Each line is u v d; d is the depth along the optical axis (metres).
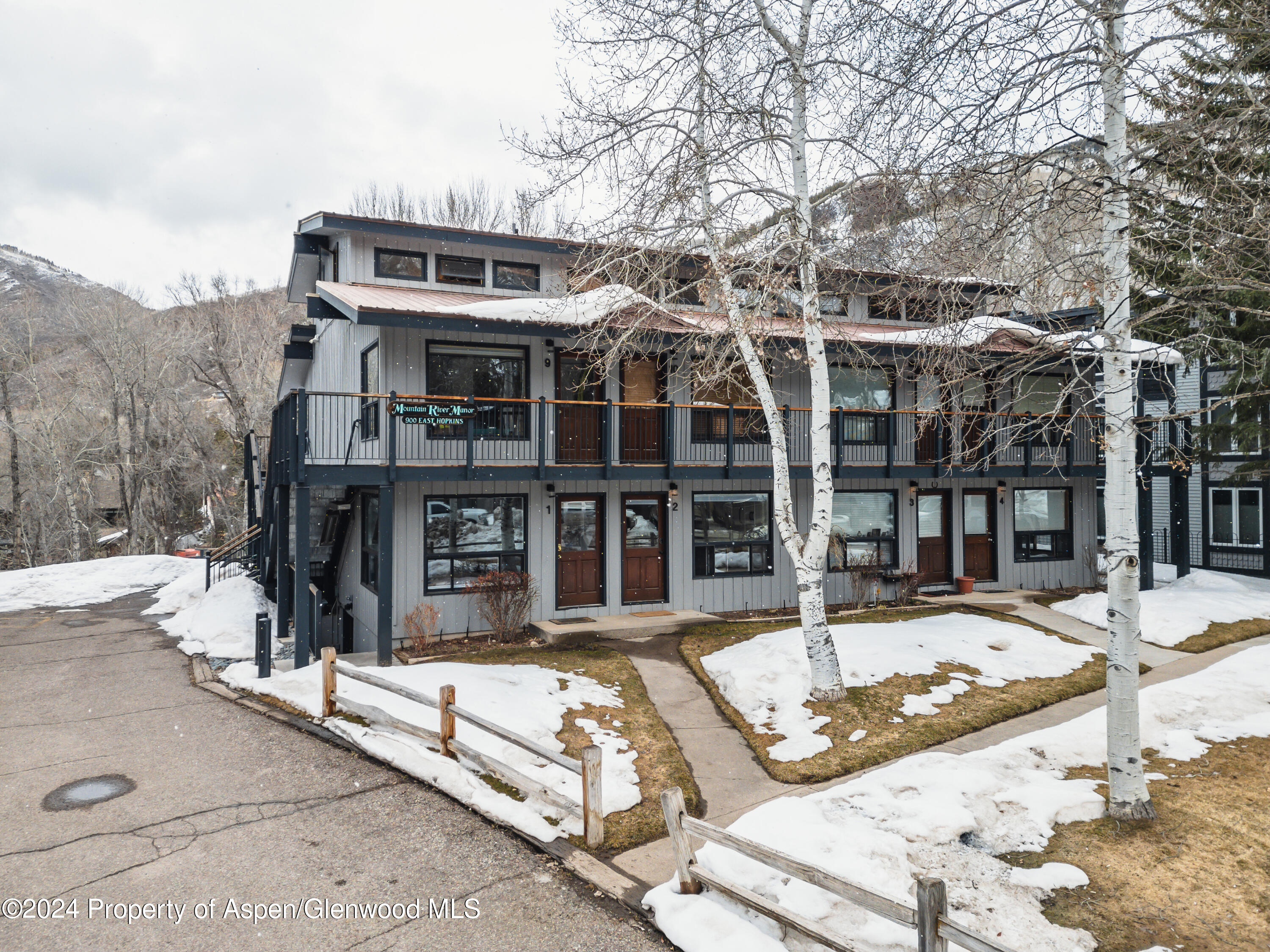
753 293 10.92
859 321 17.81
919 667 10.59
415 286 14.98
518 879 5.38
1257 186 6.36
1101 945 4.64
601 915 4.95
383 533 11.65
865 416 16.97
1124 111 6.41
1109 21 6.26
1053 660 11.52
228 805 6.52
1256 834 6.13
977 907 4.99
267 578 17.12
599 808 5.89
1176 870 5.57
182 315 40.47
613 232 9.52
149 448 37.94
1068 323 13.20
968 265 7.21
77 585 21.11
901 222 8.85
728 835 4.68
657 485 15.10
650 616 14.41
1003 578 18.00
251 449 22.50
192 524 43.75
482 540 13.70
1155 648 12.79
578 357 14.45
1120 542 6.42
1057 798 6.64
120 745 8.04
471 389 13.64
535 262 16.05
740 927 4.62
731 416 14.59
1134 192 6.28
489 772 7.18
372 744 7.75
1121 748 6.38
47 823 6.14
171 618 16.47
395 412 11.77
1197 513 23.36
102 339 37.12
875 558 16.72
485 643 12.76
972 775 7.13
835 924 4.71
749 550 15.88
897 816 6.29
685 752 8.27
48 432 35.88
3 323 37.56
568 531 14.48
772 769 7.79
